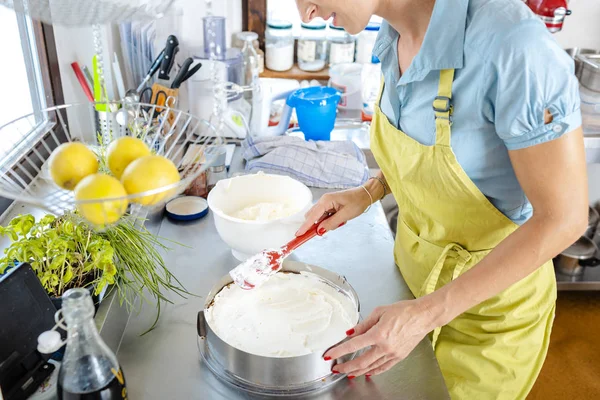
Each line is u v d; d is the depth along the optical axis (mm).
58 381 768
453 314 937
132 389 947
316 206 1241
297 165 1635
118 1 975
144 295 1159
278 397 934
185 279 1224
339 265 1296
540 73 868
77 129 1586
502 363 1163
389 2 1017
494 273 928
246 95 2018
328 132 1893
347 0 961
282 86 2145
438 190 1100
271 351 981
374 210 1521
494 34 903
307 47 2354
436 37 964
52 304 914
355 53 2445
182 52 1963
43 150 1402
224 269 1263
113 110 1246
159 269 1244
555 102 869
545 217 913
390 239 1406
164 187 744
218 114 1735
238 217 1327
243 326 1031
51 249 974
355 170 1655
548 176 900
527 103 876
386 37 1146
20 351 855
